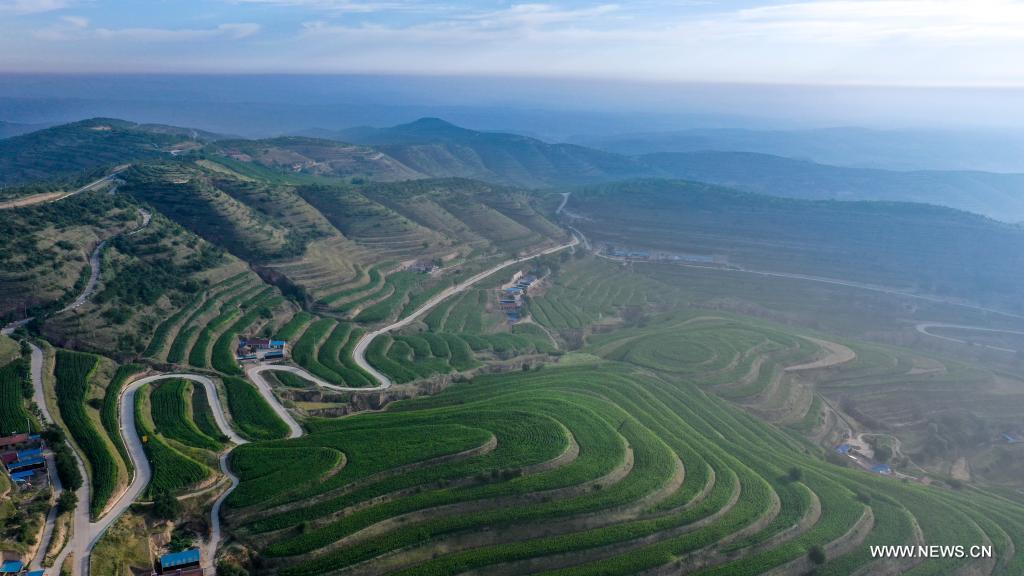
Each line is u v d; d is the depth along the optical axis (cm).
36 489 11550
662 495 13525
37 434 12962
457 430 14900
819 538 13000
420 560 11238
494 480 13250
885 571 12562
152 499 11738
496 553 11412
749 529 12912
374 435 14625
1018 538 14062
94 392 15162
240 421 15288
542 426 15375
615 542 12025
